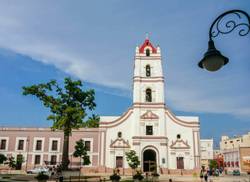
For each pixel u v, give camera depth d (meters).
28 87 48.25
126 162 55.47
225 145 123.38
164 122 56.97
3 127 63.28
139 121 56.91
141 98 58.50
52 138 62.44
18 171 58.28
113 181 33.16
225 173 77.06
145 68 60.50
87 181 38.22
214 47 9.40
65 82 48.88
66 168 46.81
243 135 115.56
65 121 46.09
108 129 57.53
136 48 61.69
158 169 54.16
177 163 55.41
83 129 61.28
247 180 43.88
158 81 59.31
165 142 55.59
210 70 9.56
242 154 89.50
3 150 62.12
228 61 9.52
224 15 8.95
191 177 48.75
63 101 48.81
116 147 56.34
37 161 61.50
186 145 56.16
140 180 37.53
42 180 27.72
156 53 61.41
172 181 41.19
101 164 55.62
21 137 62.69
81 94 48.94
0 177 39.97
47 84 48.75
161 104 57.91
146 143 55.56
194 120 57.69
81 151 40.97
